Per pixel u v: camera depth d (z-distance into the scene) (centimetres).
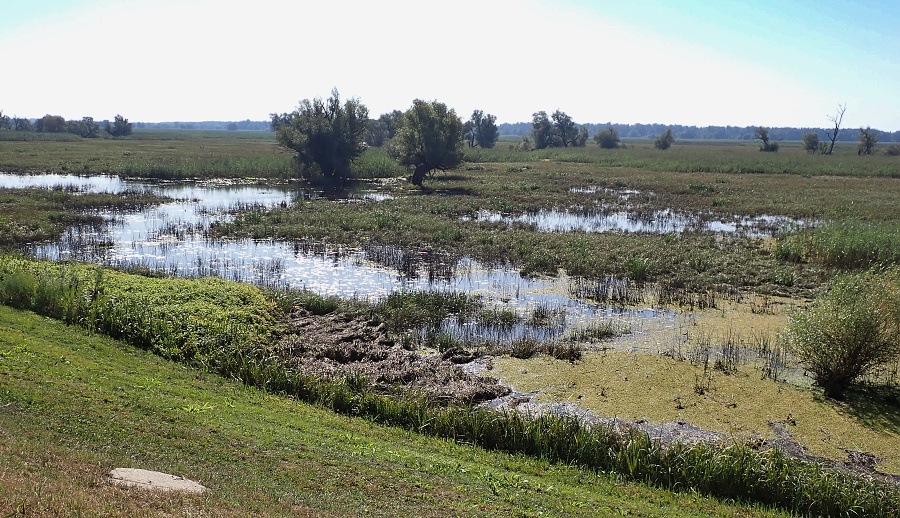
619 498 927
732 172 6850
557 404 1319
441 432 1162
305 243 2847
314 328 1719
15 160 6156
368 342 1631
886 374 1464
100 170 5572
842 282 1517
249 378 1327
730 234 3256
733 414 1277
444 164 5516
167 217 3422
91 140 11038
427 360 1521
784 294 2141
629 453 1055
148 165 5738
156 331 1459
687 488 1004
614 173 6562
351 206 3850
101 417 896
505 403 1323
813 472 1009
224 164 5984
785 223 3562
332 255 2631
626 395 1359
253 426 1004
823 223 3142
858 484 984
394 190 5016
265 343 1561
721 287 2205
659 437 1175
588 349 1625
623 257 2552
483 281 2281
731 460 1020
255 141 12175
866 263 2467
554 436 1103
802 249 2670
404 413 1204
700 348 1636
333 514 723
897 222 3291
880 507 930
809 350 1386
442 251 2733
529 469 1017
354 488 815
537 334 1742
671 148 13400
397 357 1531
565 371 1481
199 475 773
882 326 1321
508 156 8862
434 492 839
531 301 2044
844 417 1268
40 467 700
